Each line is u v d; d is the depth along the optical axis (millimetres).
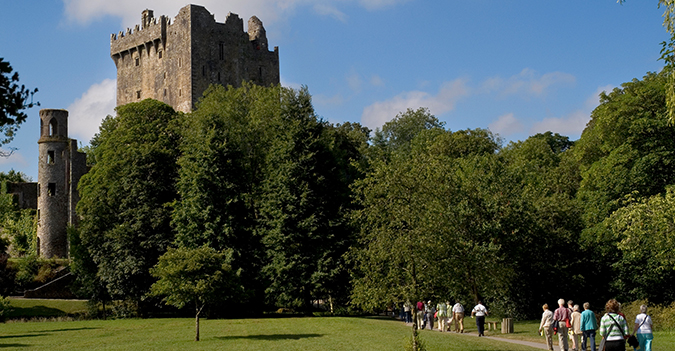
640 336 19047
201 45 94750
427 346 25797
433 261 24062
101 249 52906
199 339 30375
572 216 48125
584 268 48156
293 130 51469
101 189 55312
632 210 32125
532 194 47844
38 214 84188
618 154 43312
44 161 84312
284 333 32156
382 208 24609
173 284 30141
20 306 58156
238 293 31984
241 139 57438
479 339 28781
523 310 46719
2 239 67688
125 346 27875
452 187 39156
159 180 53156
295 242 47750
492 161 49125
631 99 43969
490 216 41719
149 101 64812
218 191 48594
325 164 51938
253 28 104688
